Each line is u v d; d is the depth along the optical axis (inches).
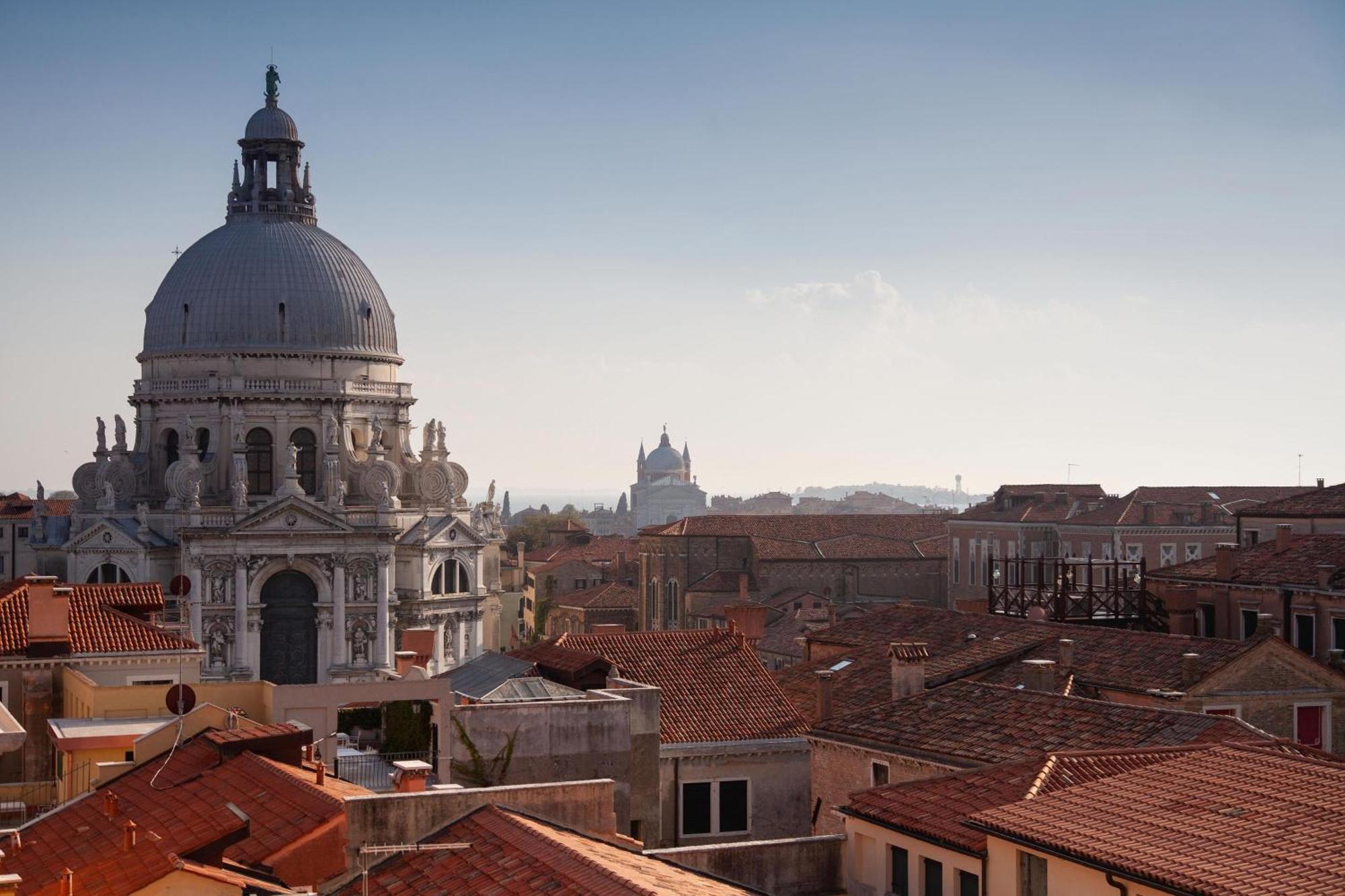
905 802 1595.7
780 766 2283.5
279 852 1384.1
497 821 1391.5
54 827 1642.5
